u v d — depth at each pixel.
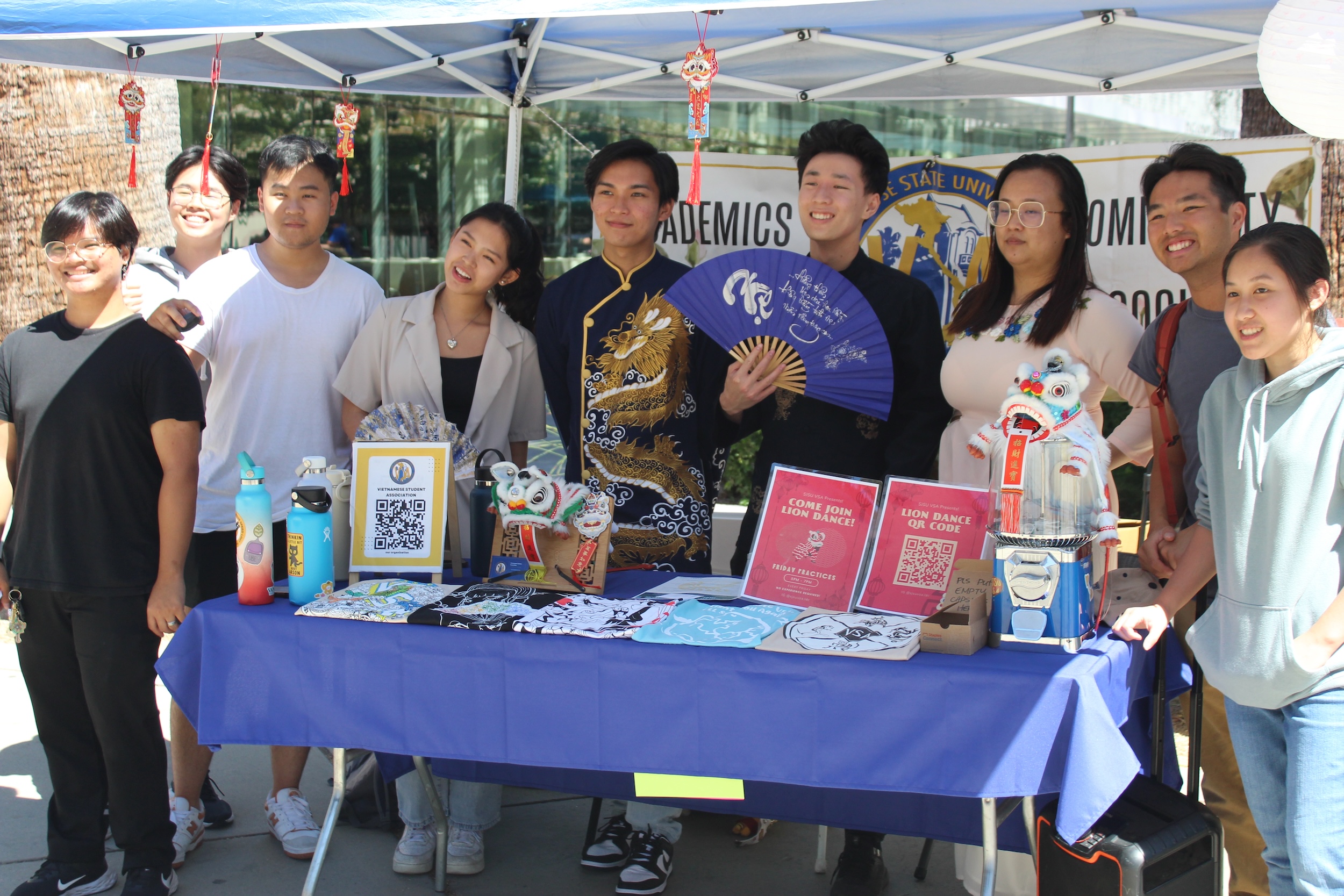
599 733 2.18
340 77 3.84
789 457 2.99
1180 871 2.09
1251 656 2.02
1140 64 3.65
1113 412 6.34
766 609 2.32
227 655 2.39
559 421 3.17
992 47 3.67
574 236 9.09
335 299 3.22
